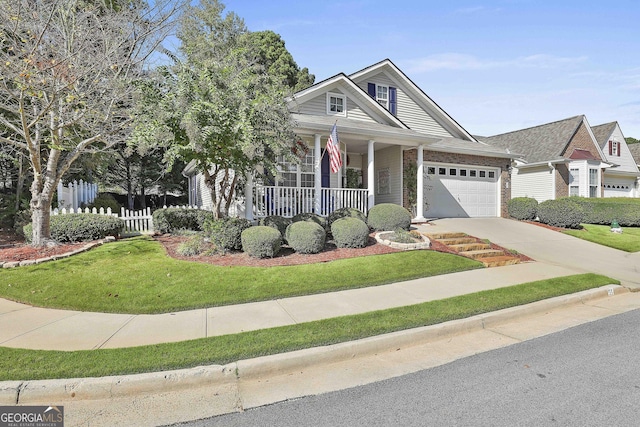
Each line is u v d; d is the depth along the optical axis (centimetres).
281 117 840
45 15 839
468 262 835
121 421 280
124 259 752
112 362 351
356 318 481
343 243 895
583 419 271
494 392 315
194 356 365
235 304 554
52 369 336
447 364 377
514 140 2373
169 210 1188
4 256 750
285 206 1103
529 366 368
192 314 509
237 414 287
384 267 752
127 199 2477
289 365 366
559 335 461
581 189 1959
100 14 998
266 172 1059
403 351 417
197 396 318
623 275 813
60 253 779
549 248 1084
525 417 275
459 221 1417
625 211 1574
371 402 302
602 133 2502
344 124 1193
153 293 579
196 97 750
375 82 1578
